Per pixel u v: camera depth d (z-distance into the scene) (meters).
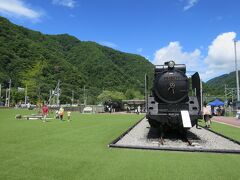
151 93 14.24
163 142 12.01
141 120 28.66
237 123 25.41
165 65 14.12
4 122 22.86
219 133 15.30
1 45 110.44
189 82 13.67
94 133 14.64
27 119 27.80
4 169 6.73
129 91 104.94
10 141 11.16
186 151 9.41
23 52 114.75
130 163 7.50
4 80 99.12
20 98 95.44
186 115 12.05
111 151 9.20
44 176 6.19
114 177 6.20
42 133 14.29
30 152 8.84
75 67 133.88
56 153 8.73
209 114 20.42
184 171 6.76
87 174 6.39
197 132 16.70
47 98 90.62
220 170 6.89
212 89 94.81
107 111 70.06
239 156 8.65
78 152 8.94
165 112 12.84
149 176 6.31
